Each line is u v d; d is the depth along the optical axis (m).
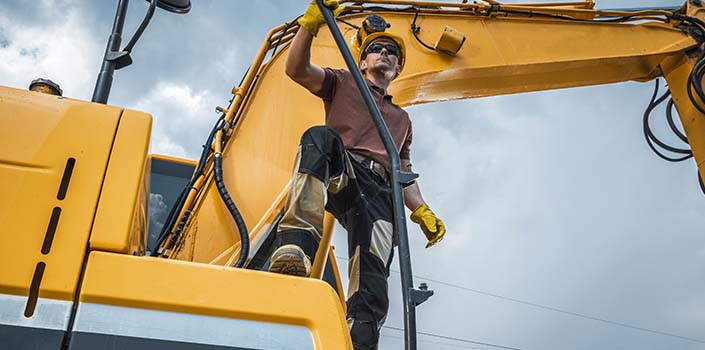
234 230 3.21
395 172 2.16
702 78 4.92
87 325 1.53
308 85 3.25
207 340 1.58
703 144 4.87
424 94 4.61
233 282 1.68
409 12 4.69
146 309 1.60
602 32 5.05
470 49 4.66
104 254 1.66
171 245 3.21
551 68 4.83
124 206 1.76
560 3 5.11
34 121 1.84
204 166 3.41
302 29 3.04
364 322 2.76
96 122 1.89
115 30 2.65
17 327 1.50
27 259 1.62
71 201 1.74
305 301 1.69
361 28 4.06
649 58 5.08
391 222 3.07
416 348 1.77
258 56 3.93
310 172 2.56
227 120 3.61
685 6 5.36
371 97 2.33
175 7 2.73
